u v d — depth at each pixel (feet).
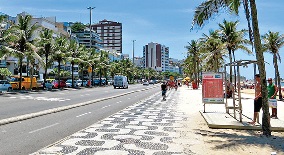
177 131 31.86
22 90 122.42
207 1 37.32
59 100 76.02
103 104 68.03
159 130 32.32
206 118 40.68
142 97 97.35
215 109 55.83
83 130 31.76
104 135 28.96
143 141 26.35
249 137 28.66
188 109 56.70
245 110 54.29
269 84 41.98
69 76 278.46
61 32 297.94
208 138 28.12
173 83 184.55
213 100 48.80
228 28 114.93
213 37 124.06
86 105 64.64
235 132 31.91
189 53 231.50
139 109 56.18
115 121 39.01
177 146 24.54
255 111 35.37
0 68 179.42
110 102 74.49
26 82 133.08
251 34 30.73
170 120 40.63
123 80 190.39
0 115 43.68
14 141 26.22
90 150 22.80
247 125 34.17
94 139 26.96
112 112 51.55
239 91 37.96
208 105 66.49
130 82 394.11
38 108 54.60
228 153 22.20
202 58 145.79
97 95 103.14
